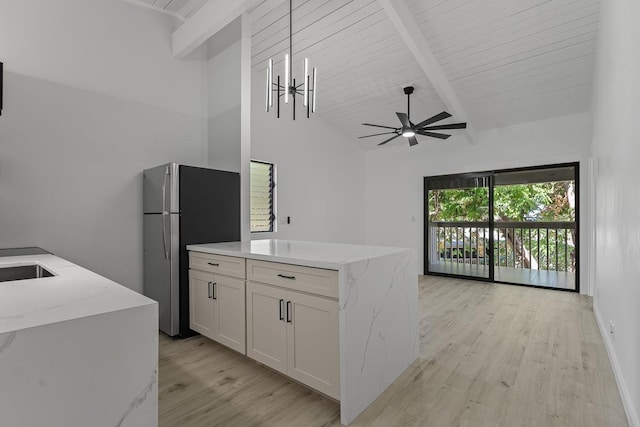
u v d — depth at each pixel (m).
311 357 1.90
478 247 5.52
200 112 3.77
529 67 3.83
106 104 3.11
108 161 3.12
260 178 4.81
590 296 4.38
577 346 2.70
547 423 1.71
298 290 1.96
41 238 2.78
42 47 2.80
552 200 5.04
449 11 3.21
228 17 2.90
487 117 4.98
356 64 4.29
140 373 0.95
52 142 2.83
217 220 3.13
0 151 2.61
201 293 2.75
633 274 1.74
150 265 3.14
